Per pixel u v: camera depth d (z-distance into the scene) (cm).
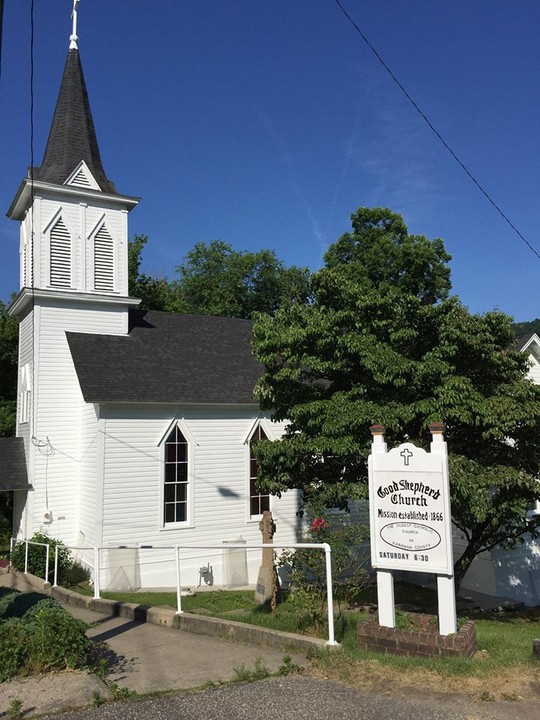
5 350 3023
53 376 2036
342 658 688
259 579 1268
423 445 1220
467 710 547
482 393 1248
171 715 544
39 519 1917
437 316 1262
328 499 1188
